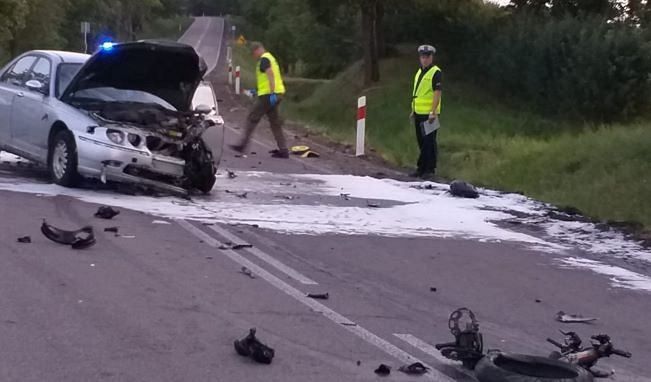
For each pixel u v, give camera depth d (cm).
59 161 1188
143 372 564
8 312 663
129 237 939
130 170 1164
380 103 3531
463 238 1102
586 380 555
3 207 1031
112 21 8238
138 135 1168
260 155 1827
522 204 1390
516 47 3372
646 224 1234
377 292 816
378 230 1110
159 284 772
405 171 1770
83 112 1187
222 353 612
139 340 625
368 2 3744
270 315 712
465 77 3666
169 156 1198
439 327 717
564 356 618
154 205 1131
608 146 1806
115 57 1184
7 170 1327
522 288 873
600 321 773
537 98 3309
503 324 744
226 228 1034
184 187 1234
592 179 1633
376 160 1956
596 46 3045
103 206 1064
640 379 625
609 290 887
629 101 3017
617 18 3412
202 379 560
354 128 3033
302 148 1945
